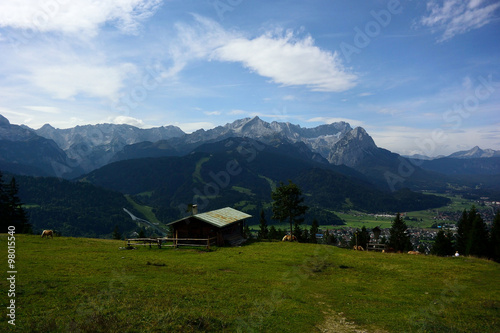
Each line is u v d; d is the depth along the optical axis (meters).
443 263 36.03
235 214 56.28
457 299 22.89
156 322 15.59
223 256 36.84
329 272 30.95
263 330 16.16
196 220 46.22
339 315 19.33
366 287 25.86
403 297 23.30
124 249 40.38
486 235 73.31
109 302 18.02
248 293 22.27
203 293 21.25
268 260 35.22
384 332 16.84
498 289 25.88
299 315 18.75
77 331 13.96
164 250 40.56
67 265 27.22
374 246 48.66
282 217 66.12
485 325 17.89
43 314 15.81
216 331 15.50
